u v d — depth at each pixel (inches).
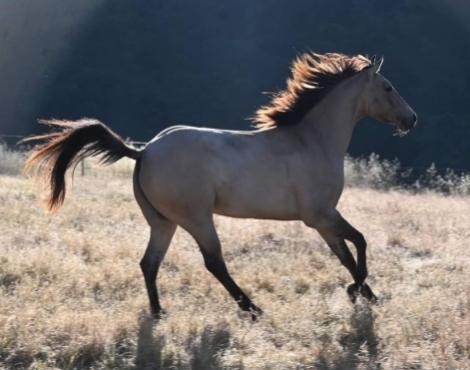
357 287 405.7
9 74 2484.0
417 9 2573.8
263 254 523.5
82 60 2546.8
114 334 336.2
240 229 588.1
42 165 390.9
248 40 2503.7
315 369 313.9
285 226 606.9
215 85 2411.4
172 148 382.0
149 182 382.3
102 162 392.8
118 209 697.0
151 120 2394.2
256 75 2399.1
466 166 2158.0
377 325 360.8
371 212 733.3
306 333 350.9
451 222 664.4
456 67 2440.9
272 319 366.6
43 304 377.1
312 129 418.6
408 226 649.6
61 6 2650.1
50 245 521.3
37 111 2423.7
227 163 384.8
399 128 451.5
